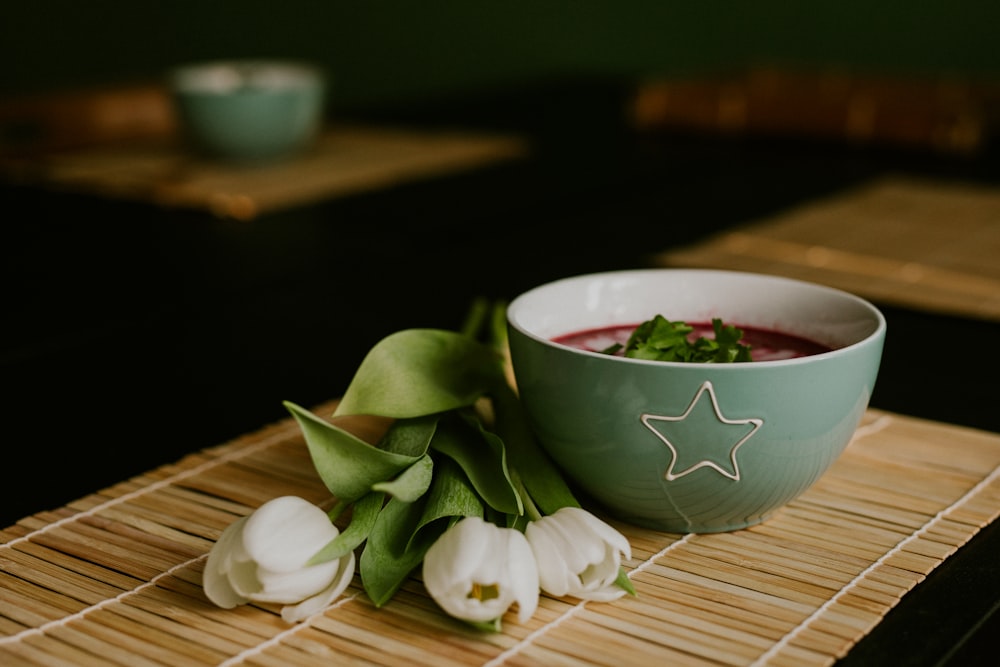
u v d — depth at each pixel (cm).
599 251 123
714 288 78
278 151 163
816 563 68
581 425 68
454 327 101
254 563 66
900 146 179
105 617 64
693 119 196
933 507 73
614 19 288
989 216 133
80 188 153
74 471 78
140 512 73
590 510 73
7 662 61
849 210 138
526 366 70
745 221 134
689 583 67
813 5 265
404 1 310
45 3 297
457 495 67
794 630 63
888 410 85
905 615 65
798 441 67
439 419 72
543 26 296
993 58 246
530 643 63
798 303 76
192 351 96
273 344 97
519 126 204
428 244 127
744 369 65
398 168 165
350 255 123
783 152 181
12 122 183
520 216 140
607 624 64
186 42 318
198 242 128
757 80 216
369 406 71
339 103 325
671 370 65
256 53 327
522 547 63
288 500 65
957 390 88
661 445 67
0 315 104
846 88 199
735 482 67
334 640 63
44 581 67
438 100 240
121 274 116
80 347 97
